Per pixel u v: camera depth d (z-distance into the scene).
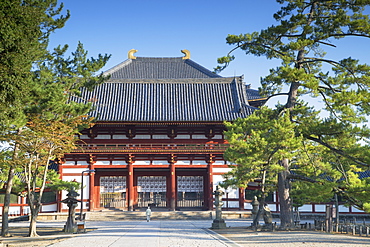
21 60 23.08
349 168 39.88
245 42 37.59
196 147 60.34
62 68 40.00
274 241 28.20
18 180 42.62
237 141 36.50
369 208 28.41
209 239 29.52
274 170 37.38
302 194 36.09
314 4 36.28
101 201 61.41
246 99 65.81
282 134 33.53
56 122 36.25
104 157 60.53
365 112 32.09
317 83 31.84
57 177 47.12
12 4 22.12
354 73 34.34
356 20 32.59
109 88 66.06
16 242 30.66
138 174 62.66
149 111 61.84
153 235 32.09
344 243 26.61
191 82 67.88
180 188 62.72
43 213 58.16
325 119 34.12
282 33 35.97
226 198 60.62
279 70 33.84
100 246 25.53
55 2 35.59
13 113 25.53
